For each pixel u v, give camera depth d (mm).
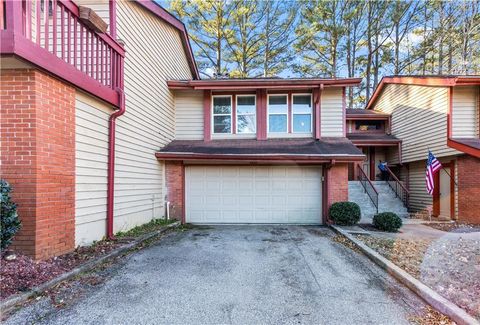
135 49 7574
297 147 9562
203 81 10148
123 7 6949
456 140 10156
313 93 10453
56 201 4555
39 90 4215
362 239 6699
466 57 17938
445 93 10766
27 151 4137
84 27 5203
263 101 10562
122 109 6355
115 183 6562
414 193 13125
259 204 9852
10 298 3129
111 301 3441
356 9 18906
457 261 4867
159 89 9414
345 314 3254
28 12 3930
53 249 4473
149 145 8578
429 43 19359
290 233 7895
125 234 6688
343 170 9500
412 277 4121
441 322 3102
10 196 4047
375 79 21281
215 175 9930
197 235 7523
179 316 3145
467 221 9875
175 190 9820
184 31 11289
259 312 3273
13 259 3928
